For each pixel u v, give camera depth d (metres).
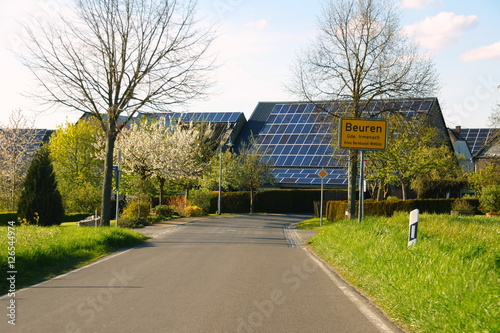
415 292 6.82
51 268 10.75
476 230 13.52
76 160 48.44
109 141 21.25
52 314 6.55
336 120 25.44
